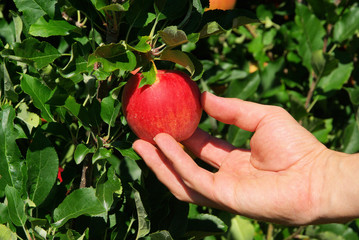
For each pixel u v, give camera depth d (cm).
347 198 62
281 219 65
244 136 91
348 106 106
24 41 58
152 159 64
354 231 100
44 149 61
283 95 100
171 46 58
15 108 65
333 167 64
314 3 97
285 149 67
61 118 62
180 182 65
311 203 64
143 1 61
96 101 61
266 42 108
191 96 62
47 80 61
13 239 59
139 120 61
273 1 114
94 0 57
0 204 60
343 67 98
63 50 72
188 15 61
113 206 64
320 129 94
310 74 99
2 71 62
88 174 63
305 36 100
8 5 76
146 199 64
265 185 65
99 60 56
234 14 63
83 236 60
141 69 62
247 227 92
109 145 62
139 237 63
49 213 64
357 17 98
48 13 61
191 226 71
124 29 65
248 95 95
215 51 109
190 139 73
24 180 61
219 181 64
